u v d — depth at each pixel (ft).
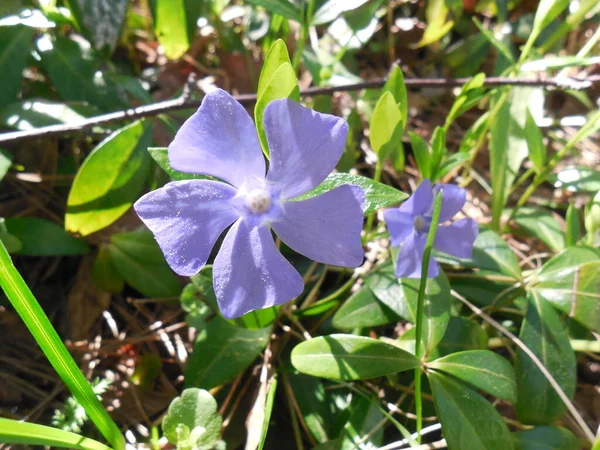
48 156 0.53
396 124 0.38
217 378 0.40
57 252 0.45
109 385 0.44
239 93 0.64
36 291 0.49
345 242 0.31
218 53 0.66
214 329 0.42
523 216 0.51
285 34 0.60
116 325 0.48
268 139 0.30
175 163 0.29
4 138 0.42
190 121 0.28
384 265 0.44
